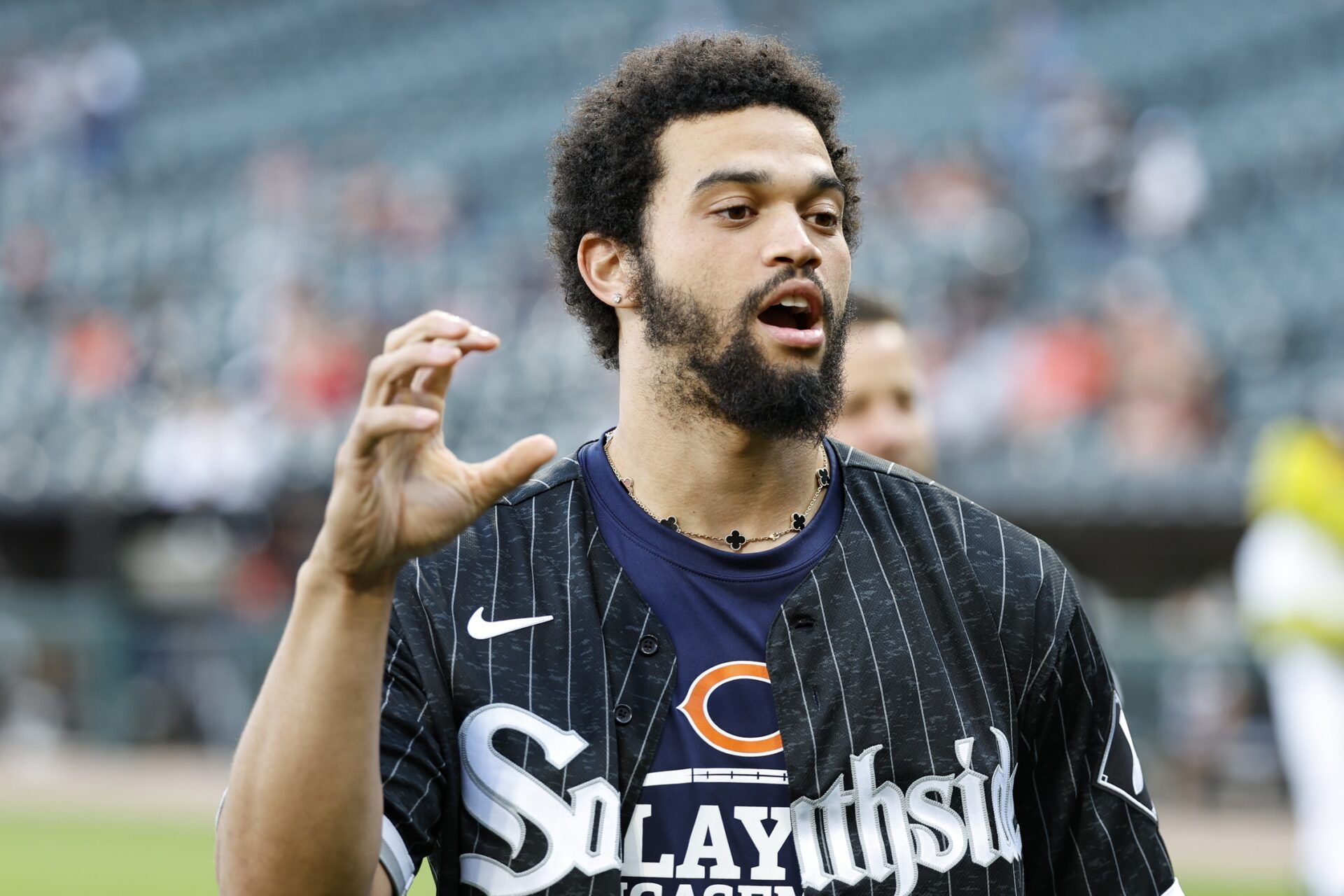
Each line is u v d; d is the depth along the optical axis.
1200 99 53.97
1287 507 14.11
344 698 6.12
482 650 6.92
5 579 50.91
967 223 47.44
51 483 49.00
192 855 29.97
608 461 7.60
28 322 57.31
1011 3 60.25
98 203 65.56
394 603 7.02
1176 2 60.16
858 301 12.88
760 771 6.80
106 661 43.22
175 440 46.97
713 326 7.11
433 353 6.06
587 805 6.66
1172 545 39.72
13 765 43.06
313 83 72.62
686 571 7.16
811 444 7.47
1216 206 48.34
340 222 57.66
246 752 6.23
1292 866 27.73
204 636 42.50
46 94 70.50
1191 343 39.53
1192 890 25.38
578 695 6.86
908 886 6.69
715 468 7.32
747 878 6.66
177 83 75.62
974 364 40.66
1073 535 40.31
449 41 72.56
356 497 6.00
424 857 6.98
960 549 7.34
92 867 28.61
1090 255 46.84
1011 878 6.84
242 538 46.72
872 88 60.97
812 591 7.14
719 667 6.97
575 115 8.03
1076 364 39.34
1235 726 33.16
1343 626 13.69
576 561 7.18
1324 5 57.00
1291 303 42.50
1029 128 50.97
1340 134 49.75
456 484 6.23
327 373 47.06
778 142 7.23
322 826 6.12
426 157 63.31
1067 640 7.30
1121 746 7.46
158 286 56.19
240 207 61.50
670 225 7.23
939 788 6.84
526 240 53.84
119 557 48.62
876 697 6.92
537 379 46.22
